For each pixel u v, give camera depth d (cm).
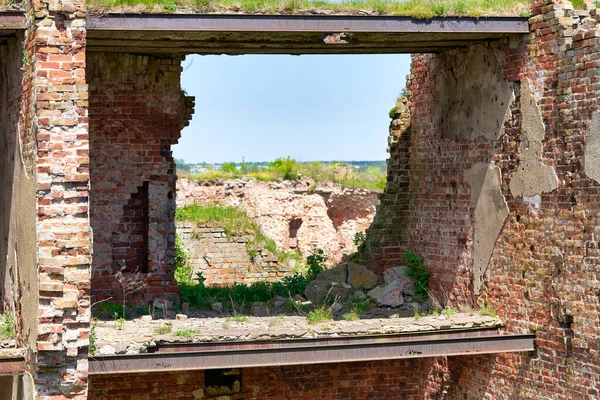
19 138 1233
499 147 1382
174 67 1535
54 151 1128
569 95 1244
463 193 1469
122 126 1520
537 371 1301
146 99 1527
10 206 1313
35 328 1135
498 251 1381
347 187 2717
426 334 1309
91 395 1408
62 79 1133
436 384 1516
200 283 1661
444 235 1520
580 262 1223
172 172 1545
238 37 1302
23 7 1190
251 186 2650
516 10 1306
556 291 1264
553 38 1273
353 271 1620
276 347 1245
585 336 1216
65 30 1138
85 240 1140
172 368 1207
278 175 2719
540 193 1295
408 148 1628
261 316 1442
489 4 1297
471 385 1438
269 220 2617
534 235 1306
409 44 1419
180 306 1530
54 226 1130
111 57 1502
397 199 1628
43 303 1124
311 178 2708
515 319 1343
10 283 1333
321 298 1584
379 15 1260
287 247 2653
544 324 1288
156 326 1298
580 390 1225
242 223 2286
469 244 1453
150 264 1521
